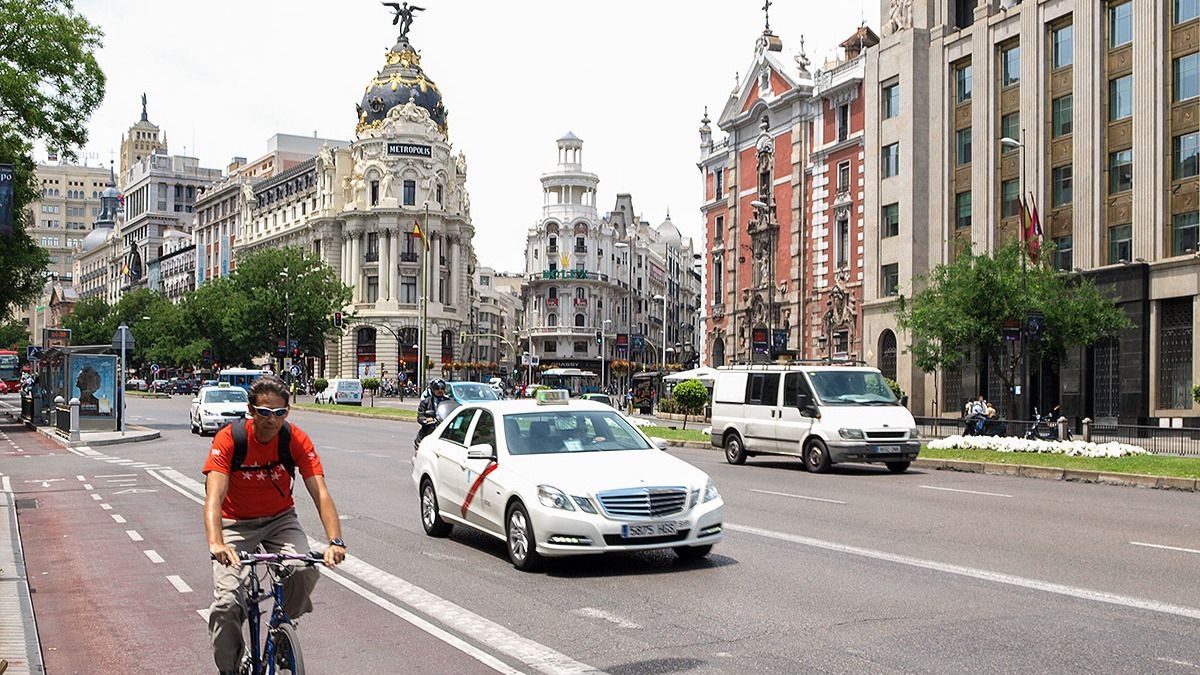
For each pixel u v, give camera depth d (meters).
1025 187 41.44
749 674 7.08
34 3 36.97
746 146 64.38
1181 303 35.19
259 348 86.88
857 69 53.12
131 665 7.73
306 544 6.46
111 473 23.28
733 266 65.38
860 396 23.14
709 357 69.38
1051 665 7.16
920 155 47.75
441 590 10.06
